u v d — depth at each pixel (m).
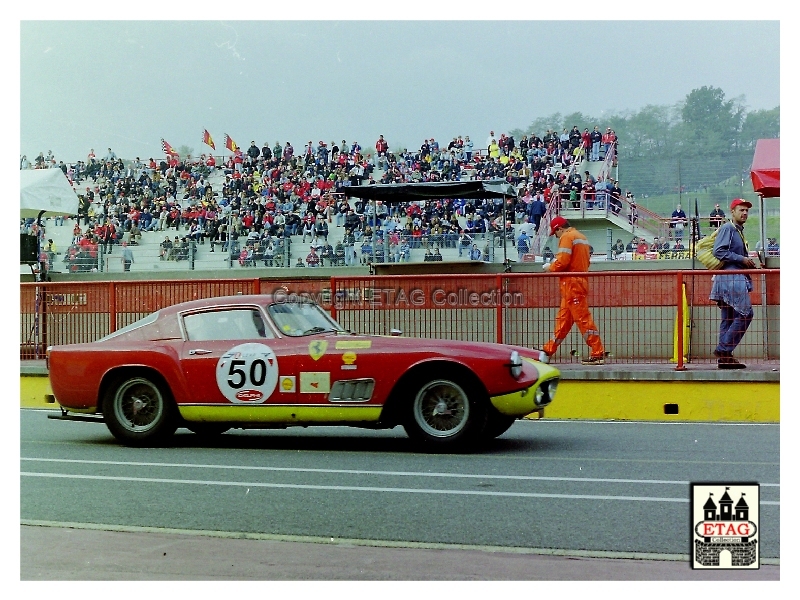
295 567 5.18
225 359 9.02
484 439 9.58
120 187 34.88
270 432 10.50
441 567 5.16
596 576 4.98
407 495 6.92
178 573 5.11
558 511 6.38
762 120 46.84
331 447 9.30
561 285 12.18
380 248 20.91
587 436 9.88
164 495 7.01
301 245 25.80
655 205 34.75
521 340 12.35
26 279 20.48
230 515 6.36
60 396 9.51
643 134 48.34
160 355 9.20
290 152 34.75
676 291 11.77
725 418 11.23
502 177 32.94
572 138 33.72
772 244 28.27
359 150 34.59
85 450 9.20
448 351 8.59
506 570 5.09
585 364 12.20
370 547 5.57
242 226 30.92
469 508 6.49
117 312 13.91
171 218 32.03
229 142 35.12
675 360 11.88
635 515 6.25
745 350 11.65
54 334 14.34
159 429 9.23
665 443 9.33
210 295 13.39
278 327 9.05
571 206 28.72
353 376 8.69
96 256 22.05
